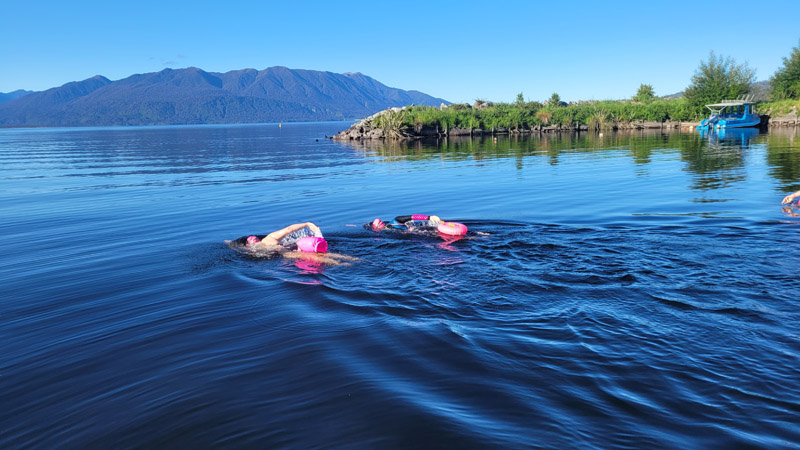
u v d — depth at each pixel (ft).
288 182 55.11
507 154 88.89
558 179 49.49
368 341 12.37
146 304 16.08
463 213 32.76
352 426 8.74
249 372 11.00
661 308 13.84
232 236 27.27
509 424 8.63
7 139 280.31
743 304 13.89
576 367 10.63
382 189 46.83
